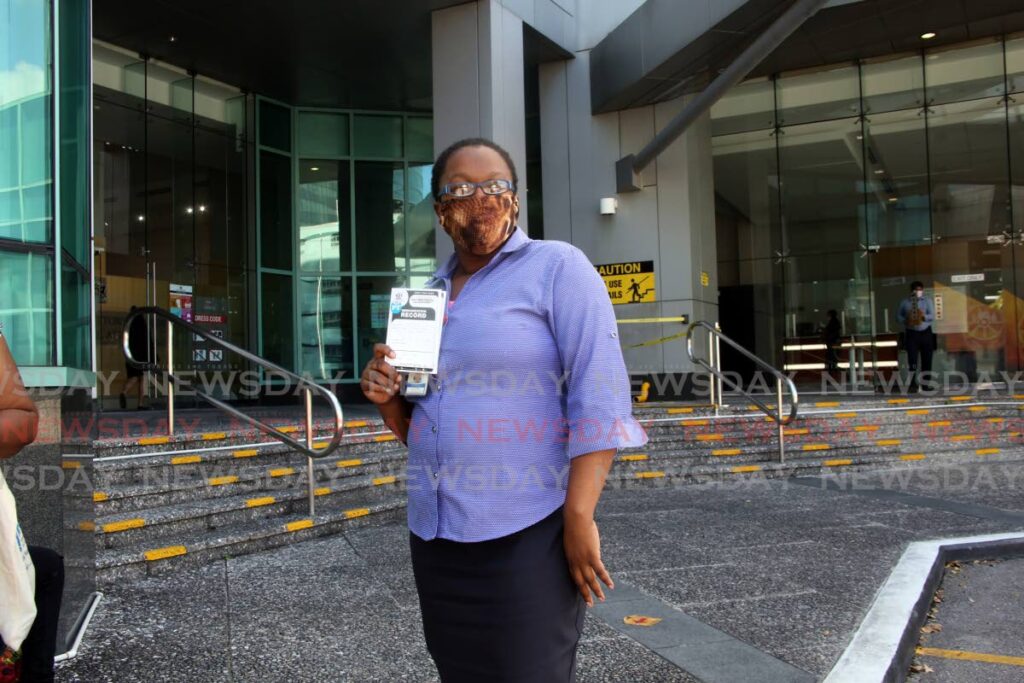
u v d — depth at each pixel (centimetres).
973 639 379
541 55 1202
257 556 488
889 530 554
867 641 332
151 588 419
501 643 164
